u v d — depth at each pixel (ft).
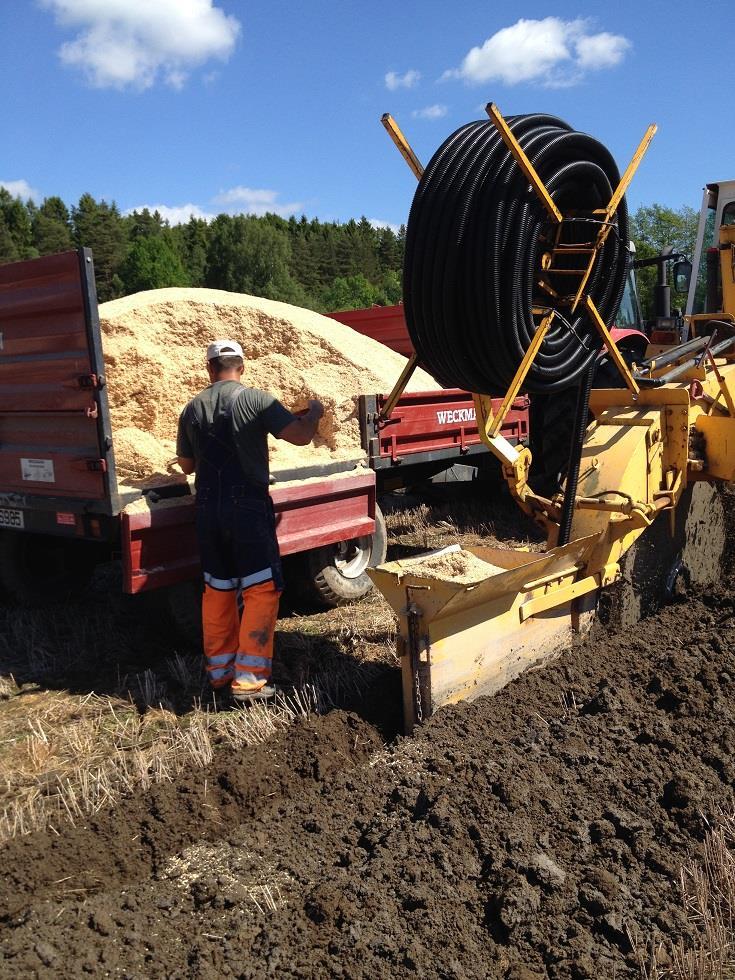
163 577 13.78
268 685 13.78
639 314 30.99
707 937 7.78
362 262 464.24
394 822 9.63
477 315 10.98
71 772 11.42
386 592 11.71
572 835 9.20
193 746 11.70
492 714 11.76
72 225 431.43
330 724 12.15
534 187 10.72
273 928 8.17
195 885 8.86
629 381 13.57
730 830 9.18
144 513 13.35
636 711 11.60
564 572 13.11
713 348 17.31
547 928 7.97
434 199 11.10
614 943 7.81
